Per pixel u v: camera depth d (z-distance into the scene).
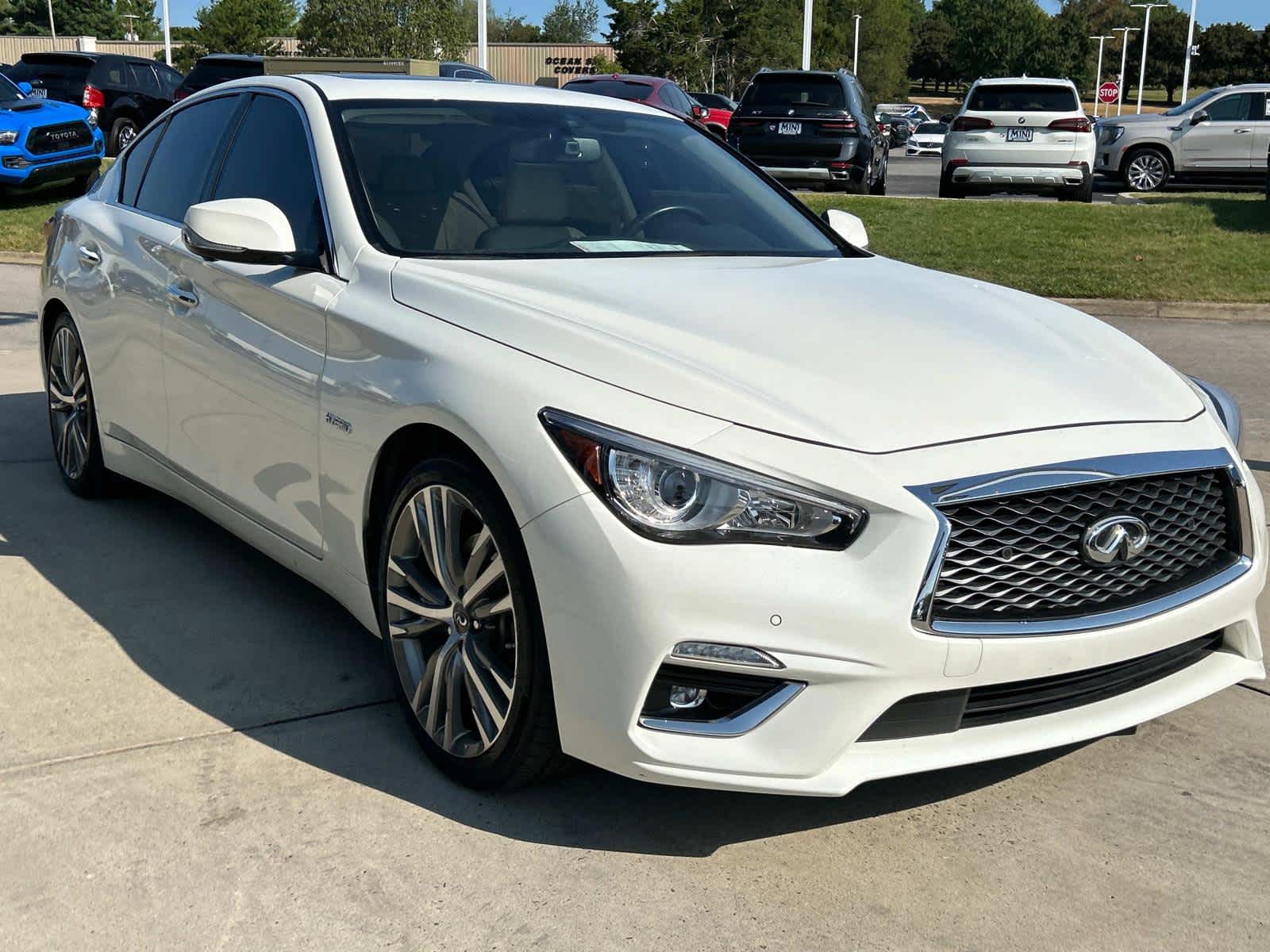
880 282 3.51
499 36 93.44
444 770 2.98
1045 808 2.94
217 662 3.59
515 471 2.60
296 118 3.85
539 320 2.89
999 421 2.71
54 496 5.11
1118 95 70.06
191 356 3.91
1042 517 2.64
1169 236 13.08
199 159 4.30
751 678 2.51
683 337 2.84
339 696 3.40
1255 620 3.02
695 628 2.44
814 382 2.72
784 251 3.86
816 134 17.02
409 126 3.79
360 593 3.26
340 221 3.45
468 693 2.91
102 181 5.09
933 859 2.72
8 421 6.34
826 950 2.41
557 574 2.53
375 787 2.94
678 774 2.52
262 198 3.84
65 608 3.94
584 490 2.51
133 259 4.33
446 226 3.49
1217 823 2.89
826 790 2.50
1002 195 20.06
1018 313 3.41
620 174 3.97
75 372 4.91
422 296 3.12
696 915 2.50
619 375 2.67
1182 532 2.86
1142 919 2.53
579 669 2.54
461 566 2.88
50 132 15.88
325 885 2.56
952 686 2.54
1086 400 2.88
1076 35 113.06
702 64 57.84
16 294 10.96
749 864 2.68
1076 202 15.74
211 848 2.68
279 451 3.48
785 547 2.46
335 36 33.62
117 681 3.45
